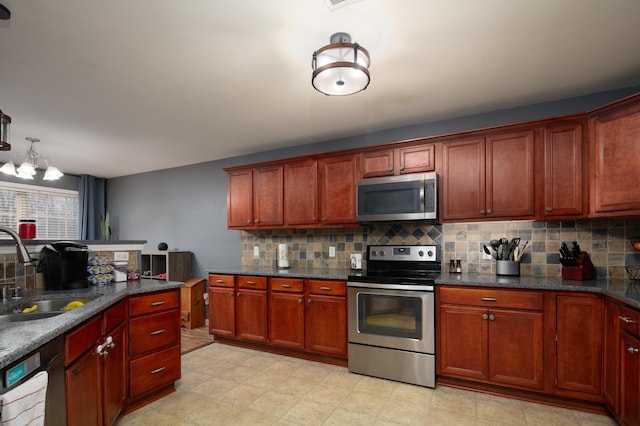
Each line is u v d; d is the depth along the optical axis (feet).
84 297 6.99
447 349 8.62
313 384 8.96
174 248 17.01
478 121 10.25
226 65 7.25
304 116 10.36
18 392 3.33
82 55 6.76
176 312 8.57
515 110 9.76
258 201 12.80
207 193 16.06
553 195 8.44
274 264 13.79
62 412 4.71
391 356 9.13
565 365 7.49
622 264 8.50
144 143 13.01
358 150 10.95
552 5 5.41
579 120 8.21
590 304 7.31
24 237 7.93
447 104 9.52
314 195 11.66
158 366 8.05
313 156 11.66
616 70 7.60
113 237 19.26
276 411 7.61
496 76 7.87
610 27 5.99
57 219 17.65
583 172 8.16
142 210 18.21
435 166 9.84
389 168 10.45
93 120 10.42
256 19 5.70
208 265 15.88
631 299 5.81
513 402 7.91
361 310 9.54
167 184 17.37
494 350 8.13
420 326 8.79
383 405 7.86
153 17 5.61
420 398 8.16
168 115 10.11
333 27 5.96
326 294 10.28
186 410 7.64
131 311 7.52
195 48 6.57
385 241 11.38
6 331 4.32
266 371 9.84
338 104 9.48
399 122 11.00
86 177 18.44
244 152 14.57
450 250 10.40
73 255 7.68
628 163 7.11
